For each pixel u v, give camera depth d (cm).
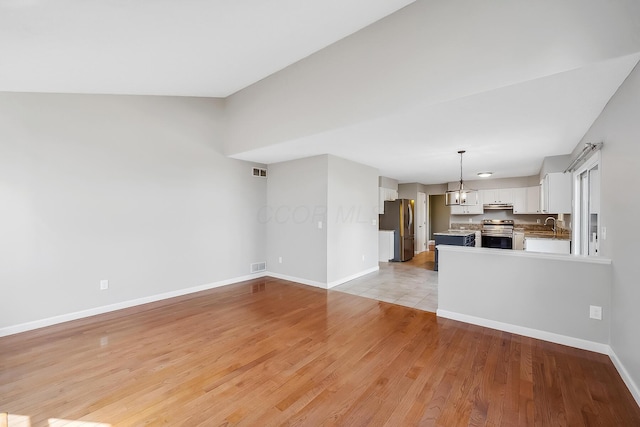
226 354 259
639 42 174
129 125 385
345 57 311
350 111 308
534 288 293
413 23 261
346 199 523
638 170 191
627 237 211
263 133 415
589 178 360
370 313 366
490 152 448
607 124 250
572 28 193
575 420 177
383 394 203
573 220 423
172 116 429
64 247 332
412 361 248
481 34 227
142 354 258
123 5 172
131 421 175
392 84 275
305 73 352
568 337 275
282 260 545
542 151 437
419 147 417
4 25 173
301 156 492
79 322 331
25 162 307
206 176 471
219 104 486
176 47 251
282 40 288
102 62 254
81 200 344
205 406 190
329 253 484
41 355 255
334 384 214
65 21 178
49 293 322
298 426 172
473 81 230
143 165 398
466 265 335
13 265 299
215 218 484
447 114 276
